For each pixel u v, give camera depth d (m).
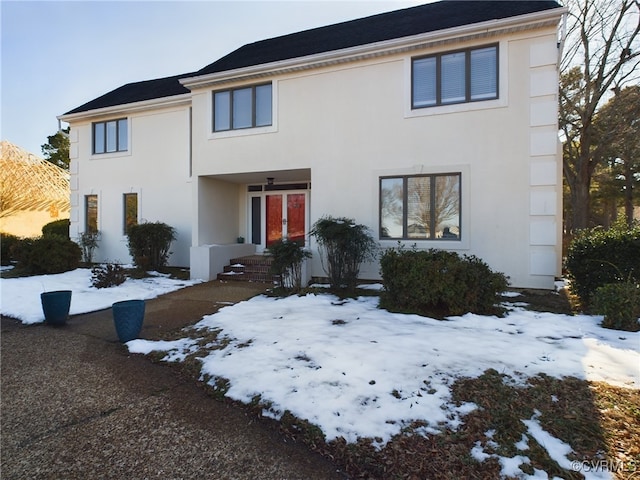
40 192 20.70
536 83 7.39
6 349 5.03
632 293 5.03
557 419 2.87
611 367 3.74
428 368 3.77
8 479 2.41
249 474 2.44
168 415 3.23
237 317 6.16
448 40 7.81
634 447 2.54
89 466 2.54
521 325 5.31
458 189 8.09
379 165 8.66
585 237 6.56
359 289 8.32
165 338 5.30
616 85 16.47
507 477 2.31
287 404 3.23
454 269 5.96
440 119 8.12
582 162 17.69
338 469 2.49
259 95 9.91
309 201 11.58
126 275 10.59
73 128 14.14
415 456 2.54
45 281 10.04
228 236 11.97
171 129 12.60
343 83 8.95
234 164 10.06
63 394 3.66
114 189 13.53
